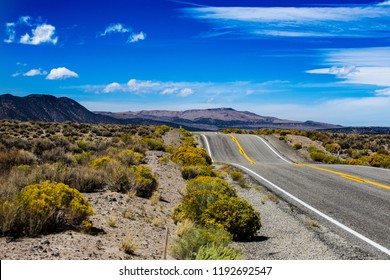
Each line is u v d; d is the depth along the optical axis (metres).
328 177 19.98
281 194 14.71
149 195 12.34
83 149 30.83
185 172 18.39
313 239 8.46
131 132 56.41
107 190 12.20
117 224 8.27
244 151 47.84
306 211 11.55
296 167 26.00
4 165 16.34
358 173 21.94
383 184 17.31
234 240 8.61
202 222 8.91
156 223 8.90
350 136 66.38
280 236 8.85
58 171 12.36
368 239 8.41
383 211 11.48
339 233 8.95
